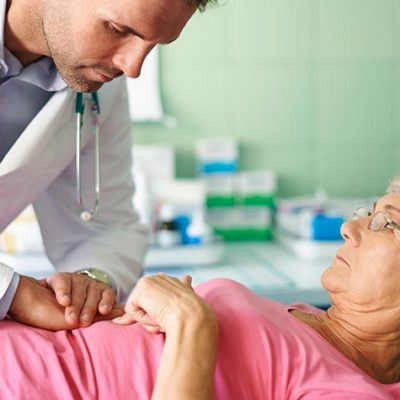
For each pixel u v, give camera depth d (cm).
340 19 370
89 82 149
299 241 316
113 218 198
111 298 162
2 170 165
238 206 364
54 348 145
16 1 155
